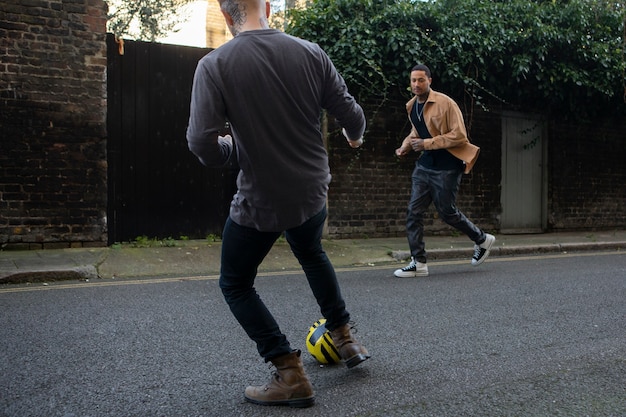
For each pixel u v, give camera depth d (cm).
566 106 1045
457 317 386
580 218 1095
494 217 993
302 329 354
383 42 847
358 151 862
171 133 744
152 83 732
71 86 674
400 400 237
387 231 888
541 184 1057
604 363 289
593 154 1111
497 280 540
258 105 208
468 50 904
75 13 674
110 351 305
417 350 309
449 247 775
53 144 666
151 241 720
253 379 265
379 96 876
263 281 532
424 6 869
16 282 519
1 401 235
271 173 214
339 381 261
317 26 841
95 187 687
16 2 646
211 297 453
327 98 231
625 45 1005
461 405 232
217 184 771
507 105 1003
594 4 1019
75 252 643
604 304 430
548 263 677
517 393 246
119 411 227
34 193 658
